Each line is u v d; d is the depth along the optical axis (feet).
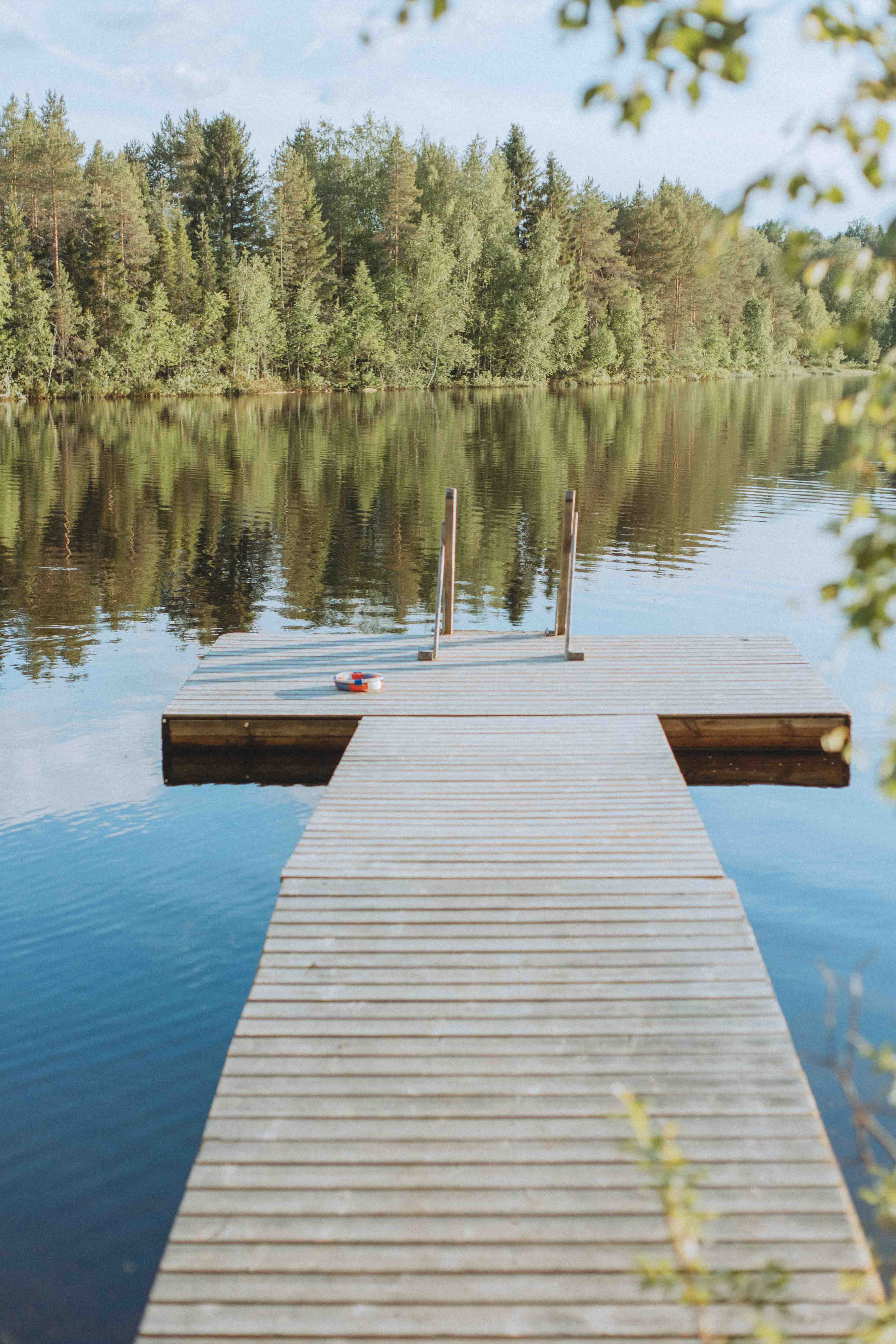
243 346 179.11
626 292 232.53
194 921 19.58
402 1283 10.52
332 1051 13.71
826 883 21.49
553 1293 10.41
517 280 205.05
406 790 22.40
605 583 48.80
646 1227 11.13
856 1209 12.61
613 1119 12.58
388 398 178.40
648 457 96.12
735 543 57.93
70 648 37.45
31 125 173.27
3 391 148.46
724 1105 12.82
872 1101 14.56
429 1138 12.30
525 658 32.35
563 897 17.57
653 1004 14.73
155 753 27.89
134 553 53.78
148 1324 10.11
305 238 196.13
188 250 180.34
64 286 157.48
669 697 28.71
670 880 18.19
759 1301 7.52
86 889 20.67
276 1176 11.77
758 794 26.12
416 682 29.94
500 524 62.90
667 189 262.06
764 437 114.52
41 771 26.55
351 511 66.39
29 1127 14.08
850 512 6.10
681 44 5.41
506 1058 13.61
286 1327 10.08
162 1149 13.73
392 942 16.20
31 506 66.64
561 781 22.95
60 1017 16.56
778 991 17.62
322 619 41.86
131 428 118.21
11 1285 11.62
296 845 22.80
